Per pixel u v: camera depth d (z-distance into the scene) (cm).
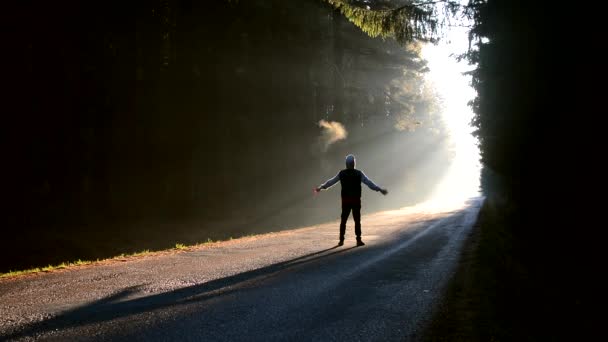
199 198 2777
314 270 762
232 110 2850
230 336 429
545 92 1009
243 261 885
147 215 2500
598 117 832
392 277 697
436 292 592
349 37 3391
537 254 860
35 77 2116
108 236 2123
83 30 2209
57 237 1995
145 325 465
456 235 1295
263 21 2906
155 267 846
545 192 1091
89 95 2252
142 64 2477
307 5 3028
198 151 2728
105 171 2358
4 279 772
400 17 1423
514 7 1056
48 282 723
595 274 679
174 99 2566
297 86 3116
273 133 3141
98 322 479
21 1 2008
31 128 2127
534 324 453
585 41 831
